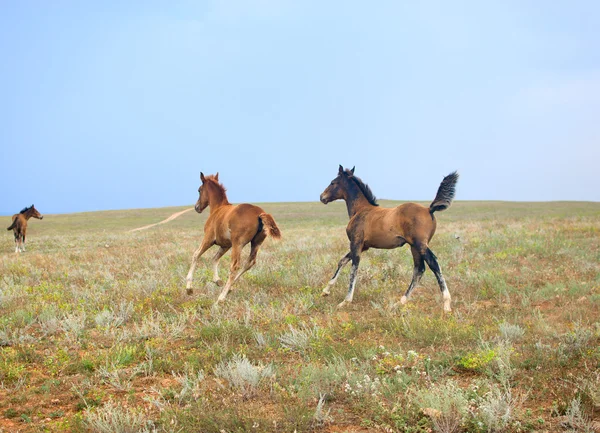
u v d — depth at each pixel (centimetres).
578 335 616
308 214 5697
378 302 977
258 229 1033
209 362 609
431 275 1188
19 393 535
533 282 1073
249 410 451
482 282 1077
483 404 427
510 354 577
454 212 5362
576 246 1497
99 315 868
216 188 1160
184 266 1552
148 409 477
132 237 3155
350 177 1027
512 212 5025
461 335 677
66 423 447
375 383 494
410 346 659
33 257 1981
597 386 450
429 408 425
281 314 870
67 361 638
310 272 1272
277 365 588
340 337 731
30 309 936
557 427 405
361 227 980
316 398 487
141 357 667
